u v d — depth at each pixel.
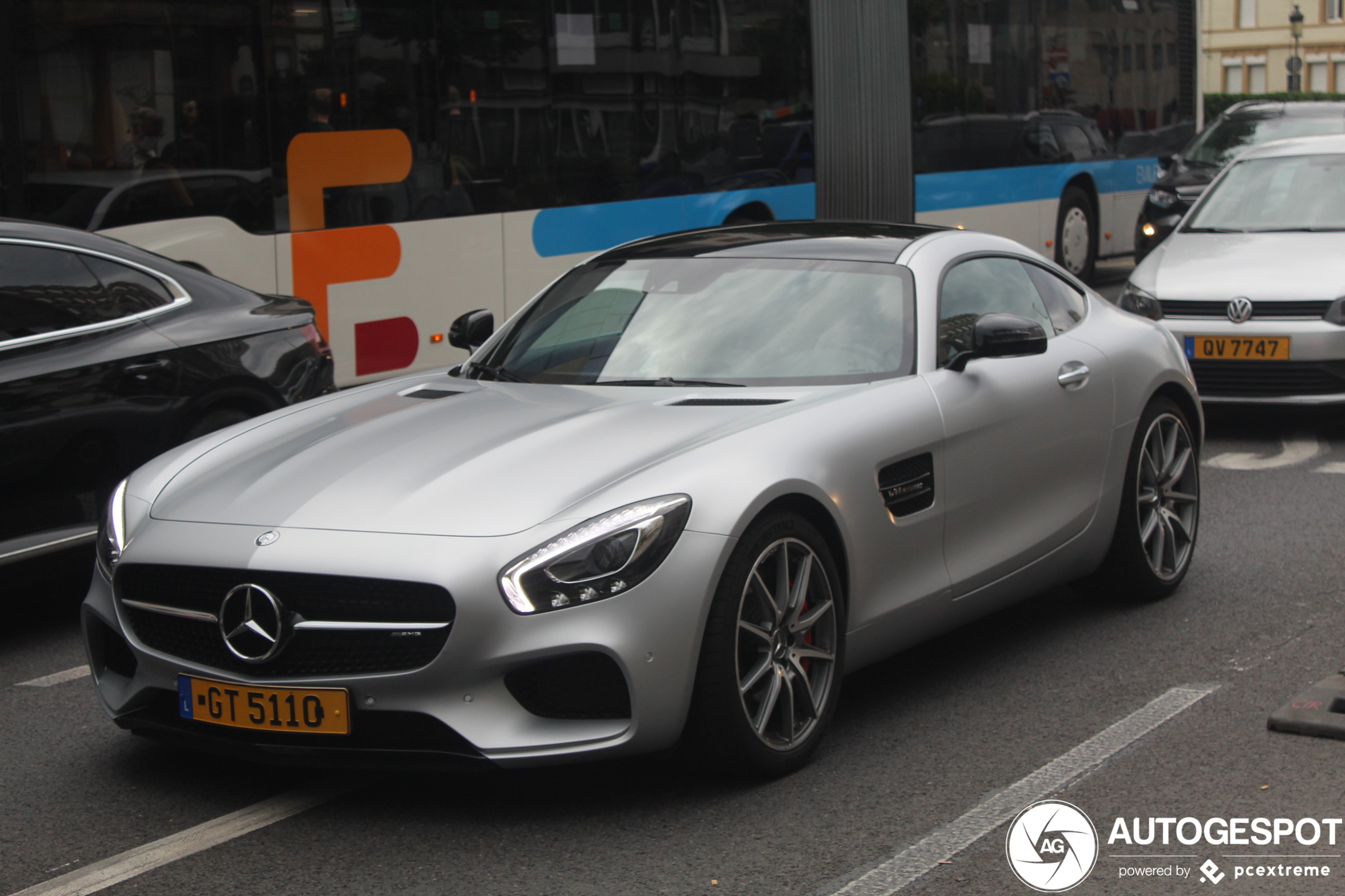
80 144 8.28
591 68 10.93
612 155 11.10
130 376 5.93
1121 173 17.52
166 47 8.62
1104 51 17.14
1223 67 72.50
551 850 3.69
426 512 3.86
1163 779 4.05
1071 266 16.86
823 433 4.27
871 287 5.00
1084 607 5.82
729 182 12.00
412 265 9.91
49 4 8.15
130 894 3.54
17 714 4.94
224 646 3.88
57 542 5.70
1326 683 4.66
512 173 10.47
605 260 5.58
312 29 9.27
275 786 4.21
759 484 3.96
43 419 5.64
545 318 5.37
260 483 4.19
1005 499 4.95
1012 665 5.10
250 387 6.36
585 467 3.99
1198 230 10.22
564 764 3.82
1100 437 5.43
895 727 4.51
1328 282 8.91
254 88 9.01
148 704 4.16
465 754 3.71
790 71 12.48
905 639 4.60
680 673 3.76
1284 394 8.93
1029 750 4.29
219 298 6.49
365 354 9.70
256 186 9.05
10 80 8.00
